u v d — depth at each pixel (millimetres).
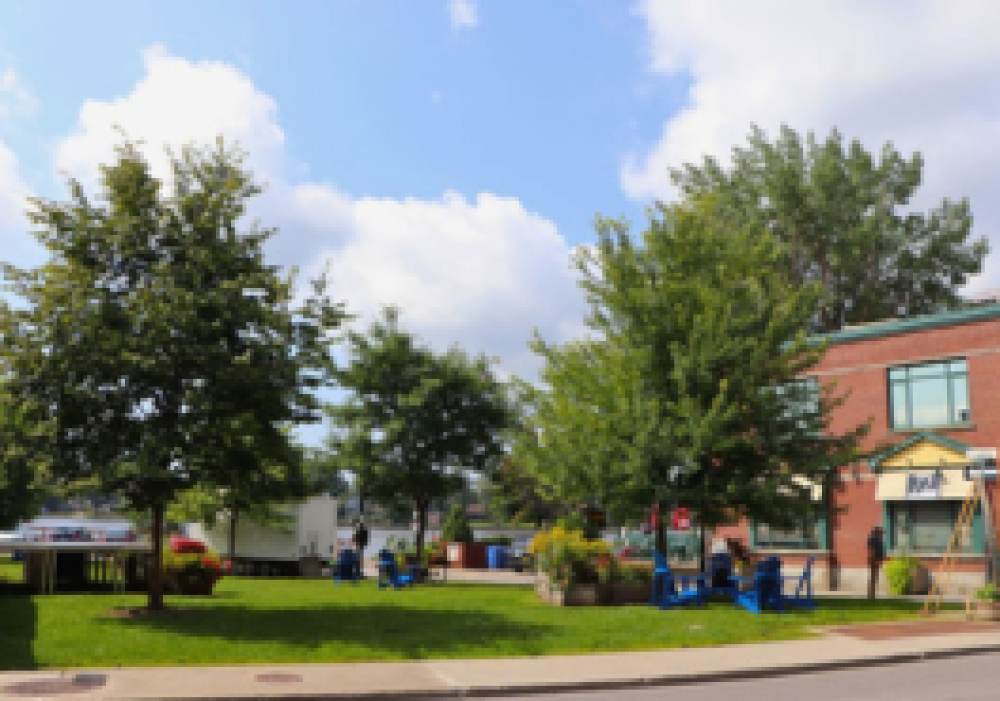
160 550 17516
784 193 48625
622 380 22422
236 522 35656
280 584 27062
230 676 11633
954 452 27203
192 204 17109
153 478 16000
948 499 27266
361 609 18875
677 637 15602
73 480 17047
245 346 17125
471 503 114500
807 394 23656
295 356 17531
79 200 16891
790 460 22406
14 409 16547
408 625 16422
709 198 24141
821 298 47000
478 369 33156
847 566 29812
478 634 15508
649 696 11148
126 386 16391
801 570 31109
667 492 21609
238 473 17250
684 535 34719
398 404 32000
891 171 49469
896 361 29391
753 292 23203
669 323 22531
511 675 12141
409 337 32875
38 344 15836
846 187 48594
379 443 31969
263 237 17875
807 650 14570
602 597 21156
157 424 16469
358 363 32438
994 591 19125
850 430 30344
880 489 29031
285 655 13180
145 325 16234
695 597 20438
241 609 18219
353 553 28500
